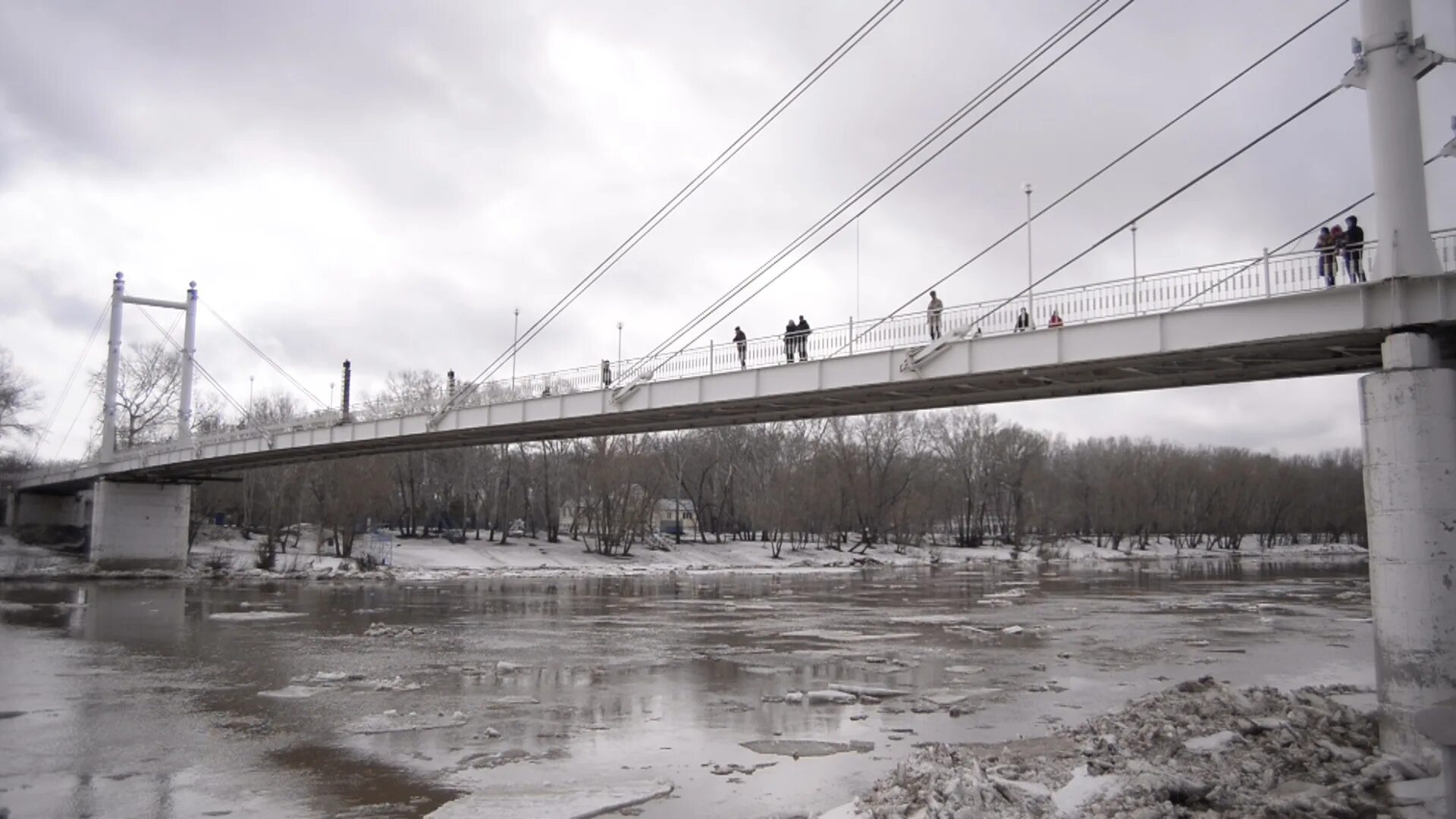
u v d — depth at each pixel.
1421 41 20.25
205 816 15.12
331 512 84.81
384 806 15.62
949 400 36.03
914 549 116.81
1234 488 133.38
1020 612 50.59
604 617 47.09
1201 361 26.36
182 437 82.69
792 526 107.00
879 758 18.77
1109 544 140.38
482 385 50.72
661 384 41.00
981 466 131.50
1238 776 16.09
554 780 17.12
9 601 53.72
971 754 18.02
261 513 100.88
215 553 84.69
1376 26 20.59
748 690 26.45
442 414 51.78
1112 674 29.33
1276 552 135.75
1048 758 17.59
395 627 41.62
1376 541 19.23
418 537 99.69
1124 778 15.04
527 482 104.69
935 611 51.06
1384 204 20.38
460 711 23.31
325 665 30.75
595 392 43.84
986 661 32.16
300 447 60.25
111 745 19.84
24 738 20.47
